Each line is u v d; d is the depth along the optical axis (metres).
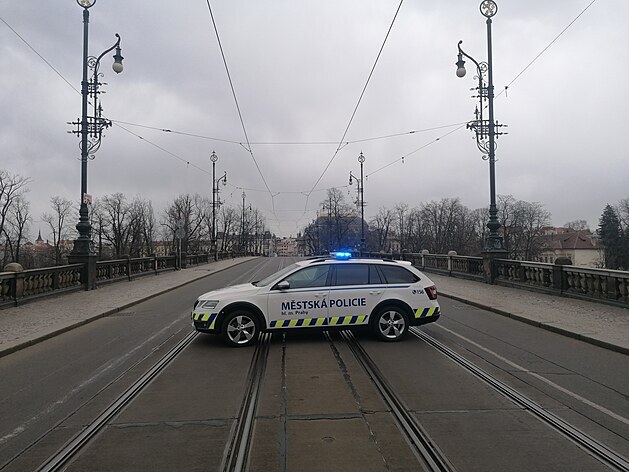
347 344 8.40
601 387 5.84
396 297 8.62
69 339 9.28
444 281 20.56
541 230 70.69
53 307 13.13
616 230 57.12
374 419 4.77
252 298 8.37
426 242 75.88
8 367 7.17
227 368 6.85
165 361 7.32
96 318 11.59
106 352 8.10
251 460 3.88
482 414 4.91
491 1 17.91
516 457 3.92
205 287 20.66
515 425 4.61
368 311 8.58
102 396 5.68
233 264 42.09
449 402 5.28
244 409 5.11
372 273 8.75
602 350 7.86
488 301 13.44
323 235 76.50
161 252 90.38
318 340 8.77
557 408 5.08
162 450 4.11
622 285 11.87
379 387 5.83
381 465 3.77
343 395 5.54
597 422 4.68
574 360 7.20
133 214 72.56
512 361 7.13
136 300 14.77
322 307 8.48
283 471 3.68
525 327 10.01
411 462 3.82
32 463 3.91
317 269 8.69
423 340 8.70
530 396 5.48
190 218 79.75
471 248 74.00
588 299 13.05
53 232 64.38
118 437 4.41
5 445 4.29
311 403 5.27
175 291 18.83
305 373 6.52
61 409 5.24
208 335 9.40
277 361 7.21
